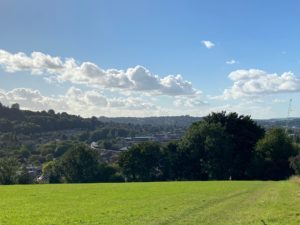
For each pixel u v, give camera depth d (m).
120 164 127.31
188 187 63.72
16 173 133.50
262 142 112.00
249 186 64.50
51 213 32.25
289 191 49.84
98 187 67.50
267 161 110.44
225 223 25.52
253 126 119.19
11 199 45.25
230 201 39.56
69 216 30.34
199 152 117.31
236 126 118.06
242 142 116.25
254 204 36.19
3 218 29.64
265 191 52.62
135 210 33.34
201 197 44.53
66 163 134.50
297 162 89.38
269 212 29.52
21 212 33.12
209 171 115.19
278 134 111.62
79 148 136.12
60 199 44.94
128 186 69.88
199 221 26.77
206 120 123.25
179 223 26.02
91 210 33.97
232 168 114.75
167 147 124.25
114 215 30.44
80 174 133.50
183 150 119.38
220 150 114.06
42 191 57.62
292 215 28.05
